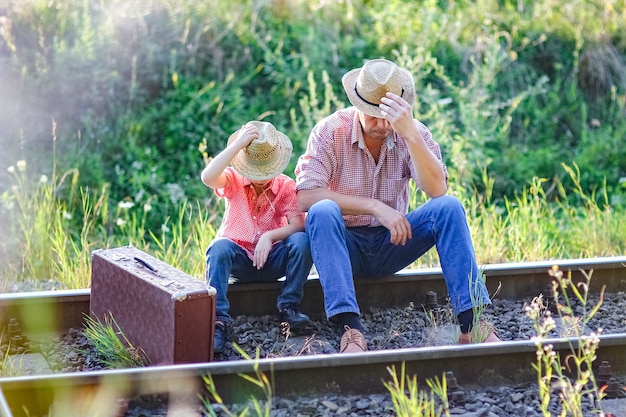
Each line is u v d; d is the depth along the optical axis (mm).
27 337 6488
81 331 6598
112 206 10805
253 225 6730
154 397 5188
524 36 14062
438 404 5352
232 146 6406
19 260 8680
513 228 9227
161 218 10602
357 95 6355
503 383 5648
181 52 12711
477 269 6219
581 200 11836
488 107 12711
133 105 12141
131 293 6016
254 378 5312
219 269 6332
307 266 6512
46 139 11555
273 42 13305
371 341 6484
